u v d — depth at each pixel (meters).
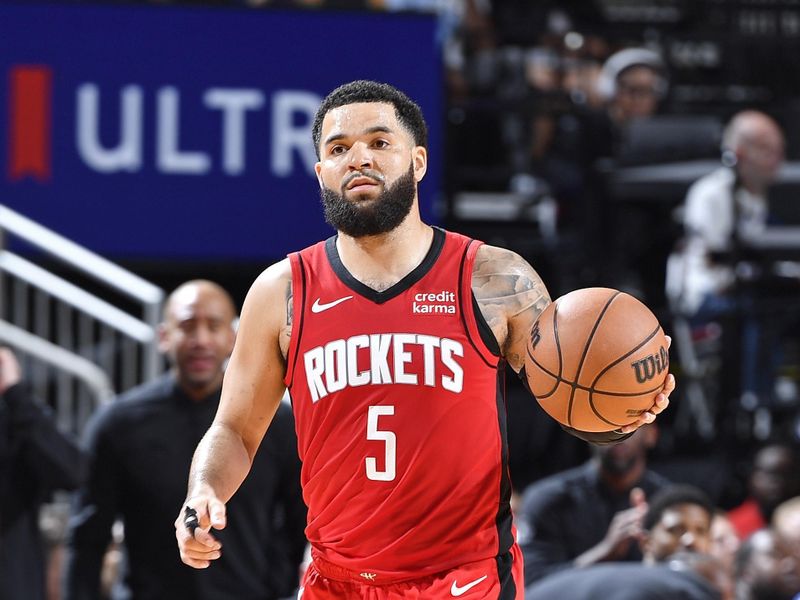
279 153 26.66
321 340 10.59
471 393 10.48
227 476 10.62
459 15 31.41
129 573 17.64
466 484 10.56
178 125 26.44
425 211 26.84
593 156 28.44
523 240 30.73
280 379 11.02
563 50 32.03
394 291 10.56
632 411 10.32
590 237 28.05
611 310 10.35
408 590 10.66
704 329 28.20
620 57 30.97
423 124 10.83
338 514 10.72
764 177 27.81
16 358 24.77
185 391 17.67
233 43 26.55
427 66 26.88
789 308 27.42
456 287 10.59
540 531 20.53
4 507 17.81
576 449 27.31
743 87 33.06
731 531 18.69
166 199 26.44
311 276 10.77
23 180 26.12
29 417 17.66
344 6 26.78
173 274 28.27
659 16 34.94
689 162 29.75
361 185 10.38
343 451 10.53
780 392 28.88
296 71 26.67
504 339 10.76
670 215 30.52
